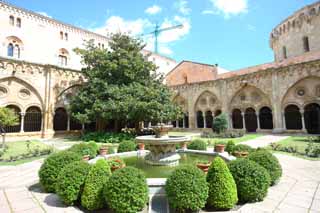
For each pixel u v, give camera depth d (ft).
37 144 50.01
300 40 80.94
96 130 67.67
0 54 70.13
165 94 63.16
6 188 18.62
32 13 80.02
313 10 76.89
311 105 62.85
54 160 17.83
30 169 25.90
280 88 65.82
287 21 86.99
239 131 66.44
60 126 70.74
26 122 64.03
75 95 67.77
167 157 22.71
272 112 67.26
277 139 51.11
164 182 14.76
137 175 13.47
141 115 55.36
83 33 96.84
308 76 59.93
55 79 69.00
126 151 30.86
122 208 12.67
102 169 14.32
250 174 14.80
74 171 14.69
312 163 26.76
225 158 23.62
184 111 93.50
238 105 77.05
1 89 59.00
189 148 31.45
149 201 14.10
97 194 13.58
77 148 27.04
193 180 13.12
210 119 86.28
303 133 60.80
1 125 44.06
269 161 18.31
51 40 85.15
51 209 14.05
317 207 13.88
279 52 93.35
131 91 57.11
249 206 14.07
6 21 72.64
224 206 13.41
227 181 13.66
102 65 61.05
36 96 65.67
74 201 14.87
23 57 76.07
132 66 61.21
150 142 22.02
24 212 13.64
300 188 17.57
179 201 12.84
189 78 103.91
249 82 73.26
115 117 55.11
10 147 44.78
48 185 17.38
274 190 17.12
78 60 93.40
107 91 56.08
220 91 80.74
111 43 65.10
